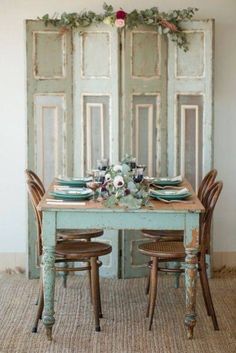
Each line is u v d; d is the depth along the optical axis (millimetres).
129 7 5473
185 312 4391
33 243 5344
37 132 5324
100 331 4168
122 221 3910
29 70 5238
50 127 5340
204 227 4156
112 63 5262
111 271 5410
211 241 5383
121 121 5324
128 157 4211
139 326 4266
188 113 5375
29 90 5258
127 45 5246
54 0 5441
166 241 4684
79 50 5281
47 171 5375
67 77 5301
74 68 5309
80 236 4664
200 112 5367
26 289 5082
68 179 4758
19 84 5492
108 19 5172
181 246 4344
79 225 3920
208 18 5516
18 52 5469
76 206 3918
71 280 5312
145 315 4477
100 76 5293
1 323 4309
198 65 5312
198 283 5152
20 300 4805
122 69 5270
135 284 5246
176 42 5285
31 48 5223
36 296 4902
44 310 4004
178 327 4238
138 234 5379
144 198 3953
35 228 5324
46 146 5352
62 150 5363
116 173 3996
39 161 5352
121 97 5297
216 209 5664
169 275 5473
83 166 5379
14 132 5535
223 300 4828
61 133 5352
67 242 4473
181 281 5285
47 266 3949
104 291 5043
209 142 5355
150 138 5395
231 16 5516
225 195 5668
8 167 5566
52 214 3900
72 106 5340
